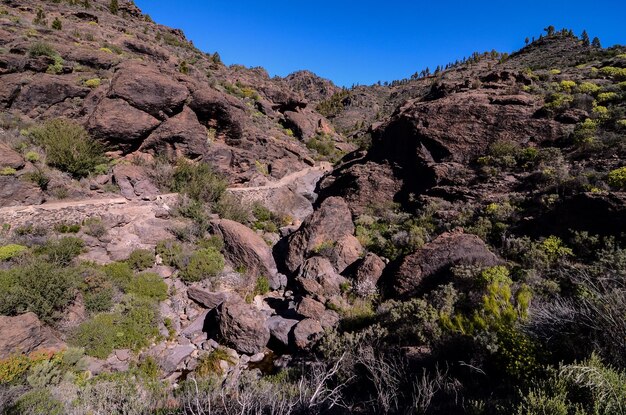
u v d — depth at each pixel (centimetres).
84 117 1812
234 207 1883
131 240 1329
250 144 2706
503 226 1292
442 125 2103
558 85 2209
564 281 901
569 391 383
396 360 737
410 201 1952
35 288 873
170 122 1952
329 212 1692
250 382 693
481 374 589
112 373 819
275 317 1170
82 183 1520
